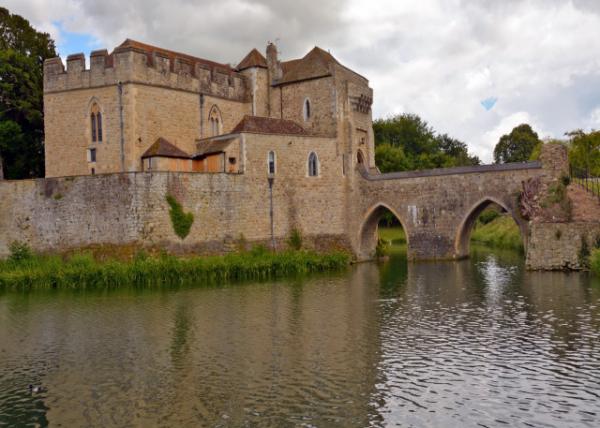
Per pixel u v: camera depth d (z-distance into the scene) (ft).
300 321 100.07
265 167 173.78
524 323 93.20
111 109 169.78
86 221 154.30
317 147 185.78
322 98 193.36
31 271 142.31
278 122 188.14
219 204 163.32
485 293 120.06
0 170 188.96
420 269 161.99
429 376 71.00
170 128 178.29
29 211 158.40
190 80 184.65
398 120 379.96
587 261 138.92
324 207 186.50
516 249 209.46
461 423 58.49
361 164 193.57
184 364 78.13
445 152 402.11
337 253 175.22
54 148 177.37
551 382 67.82
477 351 79.87
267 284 140.15
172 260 146.41
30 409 64.75
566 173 149.89
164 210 153.69
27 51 216.13
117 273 141.18
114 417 62.08
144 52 171.42
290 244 178.09
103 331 96.22
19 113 205.57
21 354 84.69
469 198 171.53
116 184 152.15
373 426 58.34
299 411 62.18
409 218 182.29
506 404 62.44
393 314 103.76
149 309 112.16
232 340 88.99
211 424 59.72
